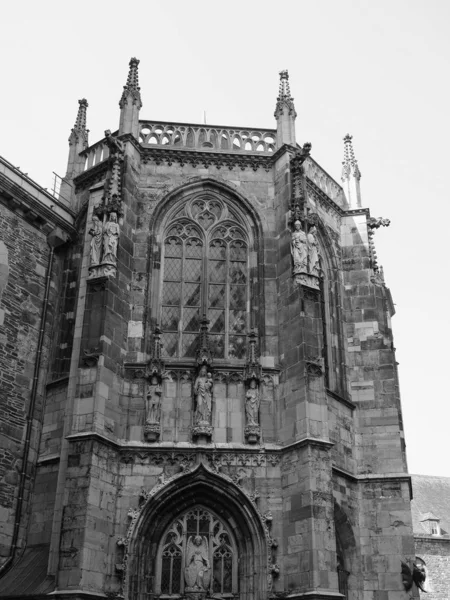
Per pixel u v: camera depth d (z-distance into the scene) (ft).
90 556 86.48
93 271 103.96
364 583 103.76
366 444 113.50
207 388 100.58
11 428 103.86
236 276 114.11
